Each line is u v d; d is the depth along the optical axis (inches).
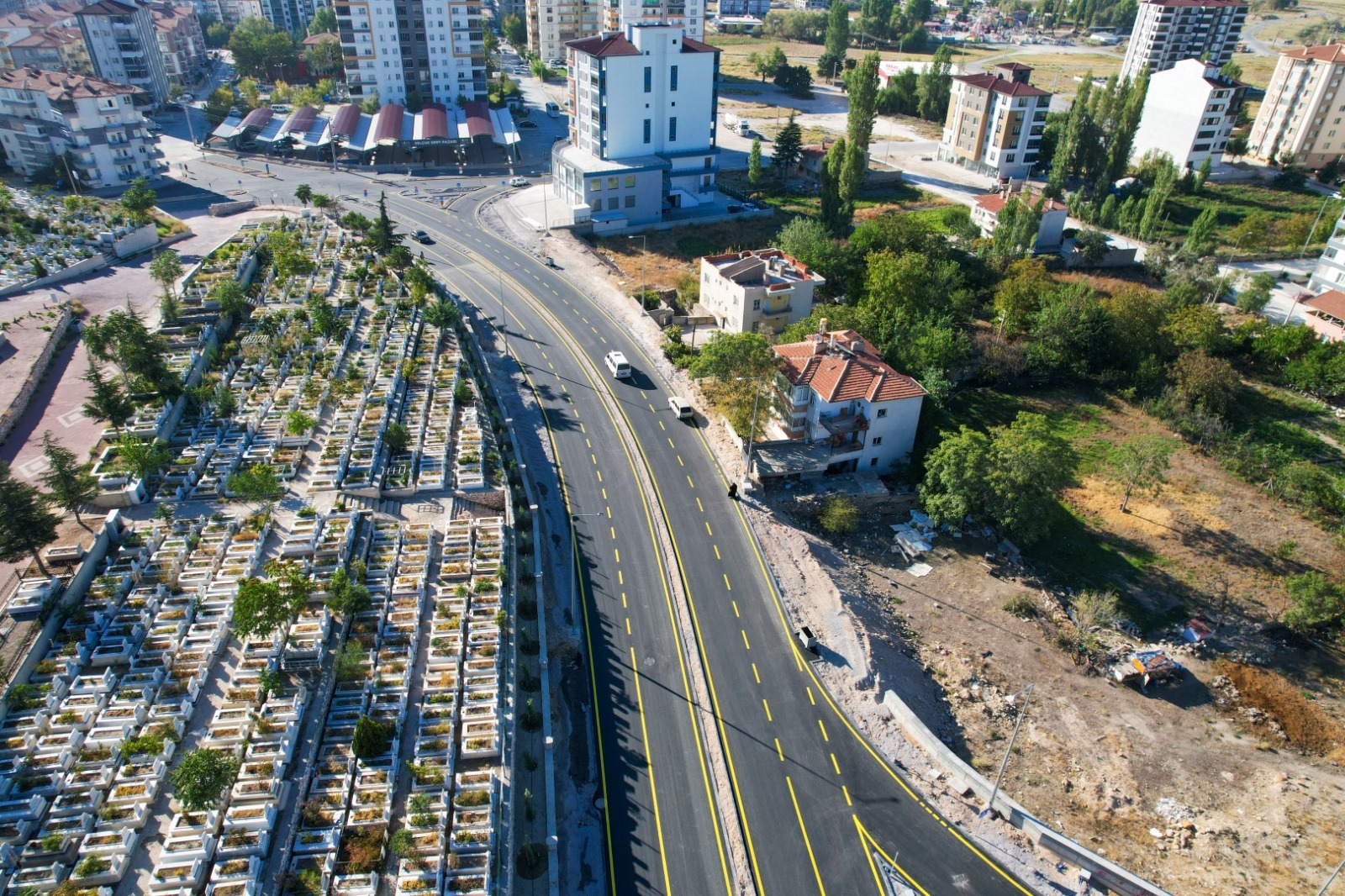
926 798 2253.9
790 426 3550.7
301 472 3117.6
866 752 2363.4
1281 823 2277.3
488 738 2161.7
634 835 2123.5
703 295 4790.8
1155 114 7795.3
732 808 2196.1
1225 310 5196.9
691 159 6412.4
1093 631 2910.9
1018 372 4261.8
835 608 2827.3
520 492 3164.4
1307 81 7504.9
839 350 3636.8
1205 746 2516.0
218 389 3464.6
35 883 1761.8
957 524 3331.7
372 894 1813.5
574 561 2974.9
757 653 2655.0
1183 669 2768.2
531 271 5191.9
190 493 2938.0
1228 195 7155.5
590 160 6117.1
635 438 3656.5
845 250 5059.1
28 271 4441.4
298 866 1860.2
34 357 3619.6
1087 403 4212.6
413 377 3735.2
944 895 2026.3
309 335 3902.6
